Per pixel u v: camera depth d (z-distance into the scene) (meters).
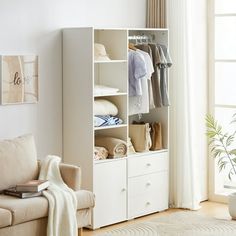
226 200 7.95
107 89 6.94
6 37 6.44
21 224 5.67
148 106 7.28
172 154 7.79
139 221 7.19
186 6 7.56
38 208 5.75
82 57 6.77
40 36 6.71
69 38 6.86
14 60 6.48
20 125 6.61
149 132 7.47
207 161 8.04
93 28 6.68
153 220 7.20
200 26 7.83
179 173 7.73
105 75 7.26
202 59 7.88
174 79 7.69
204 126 7.97
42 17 6.72
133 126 7.39
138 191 7.28
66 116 6.95
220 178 8.11
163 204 7.61
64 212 5.91
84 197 6.13
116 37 7.15
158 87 7.39
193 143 7.70
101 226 6.91
